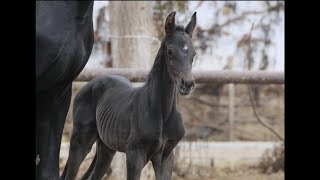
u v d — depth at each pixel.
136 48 11.59
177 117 6.29
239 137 18.52
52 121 5.92
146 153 6.20
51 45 5.34
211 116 18.64
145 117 6.13
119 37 11.80
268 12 17.25
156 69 6.21
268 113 18.64
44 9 5.43
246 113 19.14
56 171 5.87
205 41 16.98
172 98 6.18
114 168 10.84
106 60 14.27
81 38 5.71
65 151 13.48
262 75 9.12
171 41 5.97
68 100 6.00
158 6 13.97
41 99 5.70
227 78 9.09
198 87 17.09
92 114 7.17
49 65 5.38
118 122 6.46
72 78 5.81
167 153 6.39
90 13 5.90
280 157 13.32
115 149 6.68
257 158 14.64
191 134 13.65
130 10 11.76
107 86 7.08
